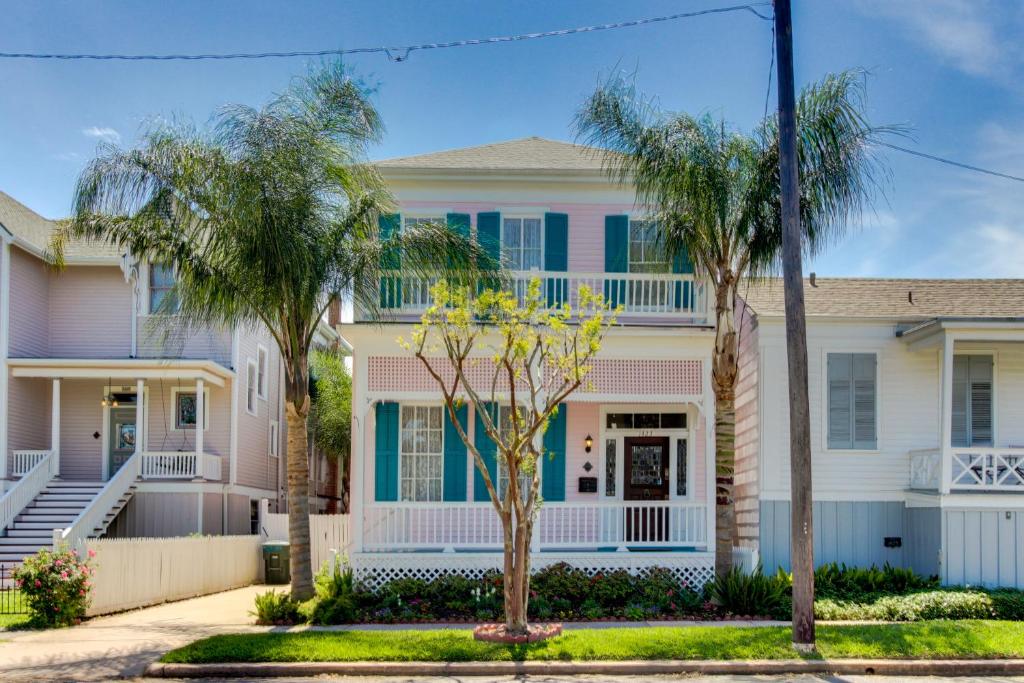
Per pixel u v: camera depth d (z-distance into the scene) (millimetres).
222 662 10891
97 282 24969
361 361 16438
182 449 24906
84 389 25141
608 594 15008
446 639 11844
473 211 18094
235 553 21828
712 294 17109
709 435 16578
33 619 14117
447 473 17547
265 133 14086
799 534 11711
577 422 18203
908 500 17719
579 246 18172
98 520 21609
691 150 15133
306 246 13977
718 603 14797
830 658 11156
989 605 14594
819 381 18000
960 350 18359
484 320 15227
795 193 12117
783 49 12211
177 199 14477
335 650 11242
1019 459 16891
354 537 16000
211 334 25062
